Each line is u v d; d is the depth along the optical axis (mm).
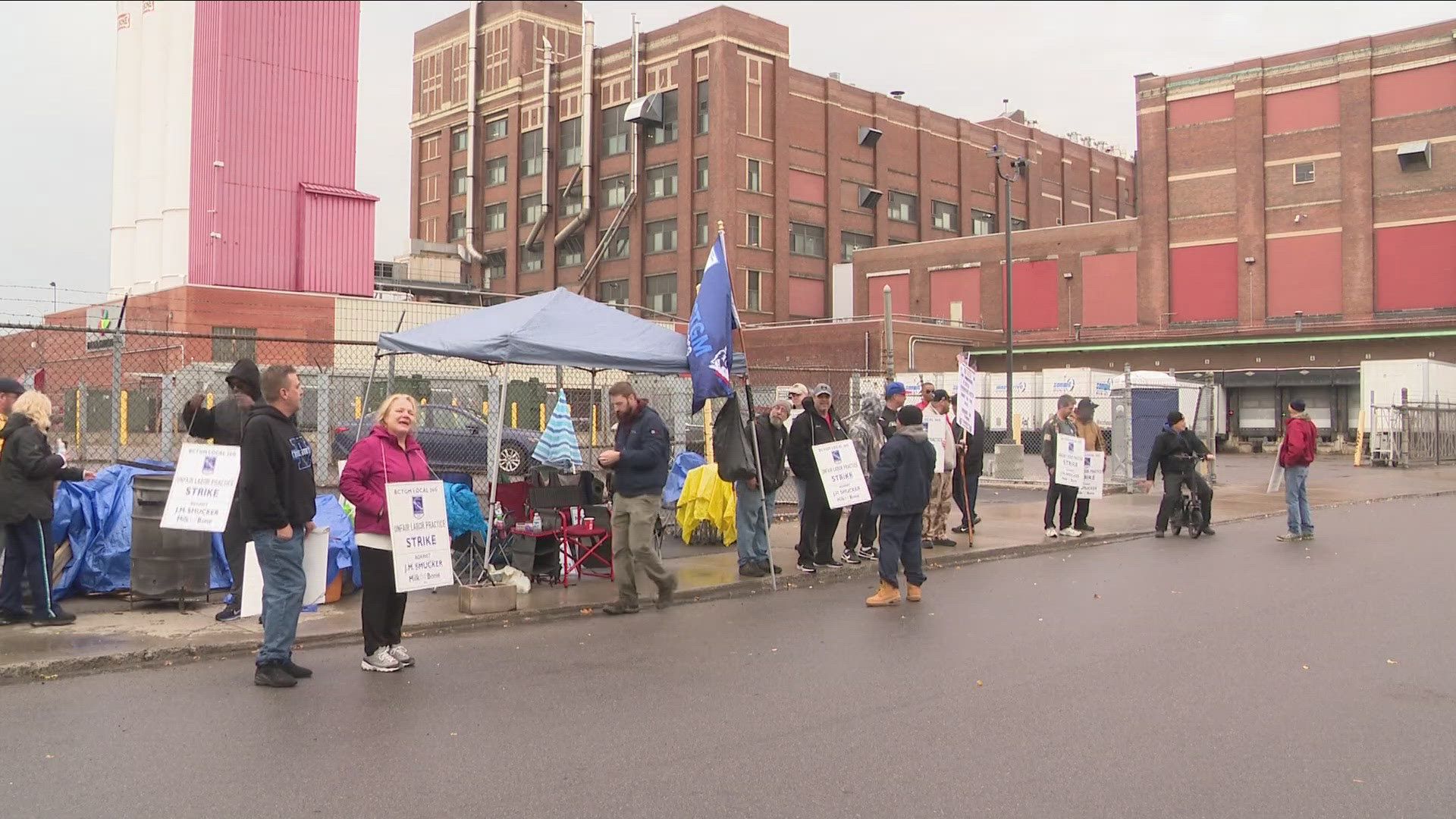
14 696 6699
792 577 11469
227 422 8625
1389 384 35188
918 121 67062
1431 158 44406
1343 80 46438
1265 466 33812
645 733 5957
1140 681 7031
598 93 62781
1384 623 8836
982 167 71000
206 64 40031
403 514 7348
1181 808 4781
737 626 9094
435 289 57062
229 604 8617
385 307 37969
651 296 59781
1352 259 45906
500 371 18203
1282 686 6859
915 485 10023
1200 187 50344
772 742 5785
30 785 5086
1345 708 6363
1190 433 15359
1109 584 11117
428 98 73438
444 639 8555
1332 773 5234
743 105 57438
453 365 26844
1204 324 49969
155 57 45719
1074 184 79000
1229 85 49438
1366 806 4801
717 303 10641
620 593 9586
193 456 7605
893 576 10031
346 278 41719
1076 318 54281
